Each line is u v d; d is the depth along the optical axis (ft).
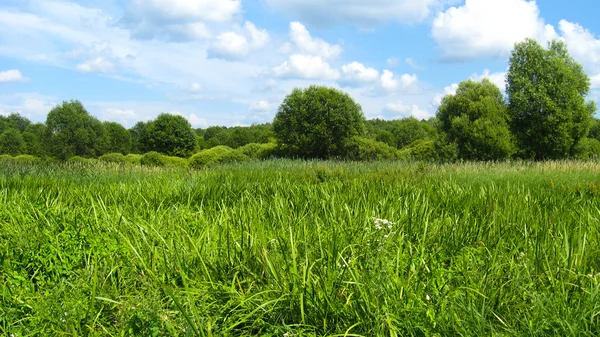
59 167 53.26
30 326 8.93
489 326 8.05
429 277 10.00
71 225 13.87
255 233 12.76
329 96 109.91
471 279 9.86
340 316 8.78
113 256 11.76
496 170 54.54
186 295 9.70
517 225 14.57
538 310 8.35
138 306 8.86
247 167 71.46
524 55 88.94
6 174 41.68
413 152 96.12
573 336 7.49
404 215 14.99
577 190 25.40
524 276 9.91
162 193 22.84
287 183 25.36
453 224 14.15
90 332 8.52
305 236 12.06
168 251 12.01
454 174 45.60
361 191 21.01
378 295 8.85
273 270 9.91
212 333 8.59
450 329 8.04
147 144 180.65
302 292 9.01
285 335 8.29
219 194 22.12
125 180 38.47
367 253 10.96
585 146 90.17
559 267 10.36
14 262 11.76
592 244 12.39
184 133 180.45
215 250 11.98
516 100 87.45
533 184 33.27
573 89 86.12
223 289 9.82
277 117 113.60
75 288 9.86
